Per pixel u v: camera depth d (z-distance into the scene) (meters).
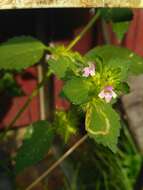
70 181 0.44
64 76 0.23
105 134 0.20
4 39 0.45
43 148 0.26
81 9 0.47
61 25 0.46
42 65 0.46
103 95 0.20
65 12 0.46
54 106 0.49
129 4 0.22
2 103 0.48
